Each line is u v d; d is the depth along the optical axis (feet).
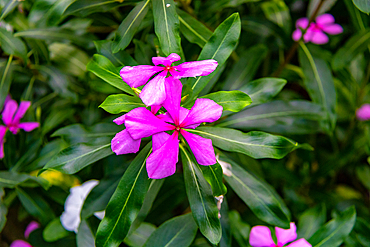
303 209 1.37
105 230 0.91
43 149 1.23
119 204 0.92
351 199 1.44
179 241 1.04
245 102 0.92
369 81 1.50
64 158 0.95
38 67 1.27
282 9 1.36
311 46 1.24
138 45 1.12
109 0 1.10
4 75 1.19
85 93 1.37
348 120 1.53
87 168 1.37
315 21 1.35
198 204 0.95
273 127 1.16
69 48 1.31
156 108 0.88
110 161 1.28
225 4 1.19
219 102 0.93
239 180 1.05
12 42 1.15
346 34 1.59
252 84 1.05
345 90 1.49
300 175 1.52
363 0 0.98
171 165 0.86
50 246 1.30
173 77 0.87
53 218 1.27
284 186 1.39
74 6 1.09
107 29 1.33
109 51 1.05
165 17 0.98
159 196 1.28
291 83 1.78
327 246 1.07
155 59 0.87
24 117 1.27
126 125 0.85
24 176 1.17
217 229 0.93
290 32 1.34
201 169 0.91
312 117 1.14
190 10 1.20
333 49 1.58
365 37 1.16
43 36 1.20
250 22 1.32
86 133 1.09
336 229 1.08
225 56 0.97
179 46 0.98
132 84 0.87
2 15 1.07
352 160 1.56
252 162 1.39
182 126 0.89
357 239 1.15
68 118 1.47
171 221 1.05
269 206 1.03
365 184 1.45
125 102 0.92
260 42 1.43
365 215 1.38
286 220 1.01
